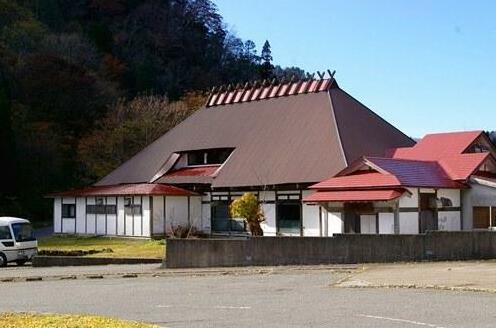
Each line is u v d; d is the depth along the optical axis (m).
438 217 29.09
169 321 10.66
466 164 31.08
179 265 22.59
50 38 72.50
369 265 20.11
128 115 59.47
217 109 45.06
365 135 36.47
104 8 88.25
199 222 38.34
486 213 30.02
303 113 39.16
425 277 15.94
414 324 9.88
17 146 57.53
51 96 65.06
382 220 27.88
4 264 27.52
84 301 13.83
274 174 34.72
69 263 26.44
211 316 11.12
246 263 22.09
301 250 21.61
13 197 54.28
